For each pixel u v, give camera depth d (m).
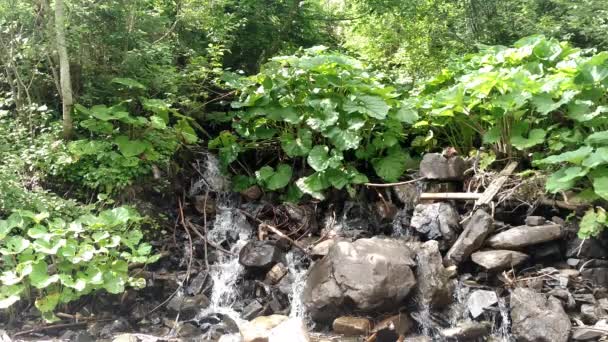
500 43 9.77
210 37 7.58
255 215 6.35
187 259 5.70
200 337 4.76
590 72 5.40
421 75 9.46
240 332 4.62
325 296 4.71
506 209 5.46
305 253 5.62
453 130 6.49
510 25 9.71
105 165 5.71
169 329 4.87
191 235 6.00
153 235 5.77
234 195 6.74
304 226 6.09
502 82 5.63
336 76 6.32
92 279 4.55
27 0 5.76
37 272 4.46
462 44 9.77
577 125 5.59
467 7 9.84
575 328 4.38
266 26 9.02
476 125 6.14
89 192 5.72
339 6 11.37
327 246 5.46
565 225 5.20
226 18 7.75
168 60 6.50
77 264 4.66
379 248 4.93
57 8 5.58
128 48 6.38
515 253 4.98
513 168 5.74
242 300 5.28
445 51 9.78
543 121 5.89
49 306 4.48
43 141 5.64
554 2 9.68
